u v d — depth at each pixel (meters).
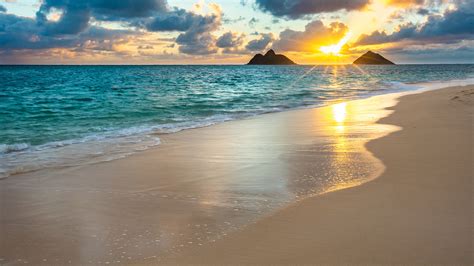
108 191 6.62
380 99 23.92
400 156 8.36
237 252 4.25
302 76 89.00
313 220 5.03
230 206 5.71
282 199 5.93
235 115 18.25
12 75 102.25
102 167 8.29
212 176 7.41
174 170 7.94
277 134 12.18
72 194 6.49
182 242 4.55
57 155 9.57
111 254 4.31
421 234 4.50
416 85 41.62
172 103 25.27
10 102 28.11
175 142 11.17
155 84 55.72
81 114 19.41
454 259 3.93
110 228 5.02
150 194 6.40
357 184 6.50
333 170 7.50
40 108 23.09
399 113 16.23
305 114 17.64
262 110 20.34
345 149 9.39
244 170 7.79
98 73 122.44
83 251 4.40
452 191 5.98
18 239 4.75
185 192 6.46
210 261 4.08
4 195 6.47
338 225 4.84
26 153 9.84
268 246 4.36
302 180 6.92
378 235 4.51
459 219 4.89
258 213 5.38
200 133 12.77
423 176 6.82
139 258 4.20
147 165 8.41
